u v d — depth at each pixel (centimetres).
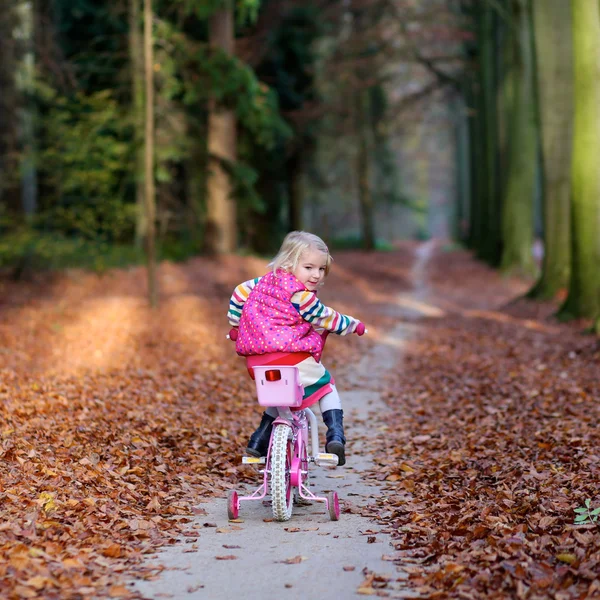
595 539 464
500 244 3581
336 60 3856
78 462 637
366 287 3091
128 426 799
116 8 2255
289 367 526
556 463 672
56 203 2292
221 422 883
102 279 2056
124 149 2130
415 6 3641
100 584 424
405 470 707
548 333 1617
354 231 8131
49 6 2428
